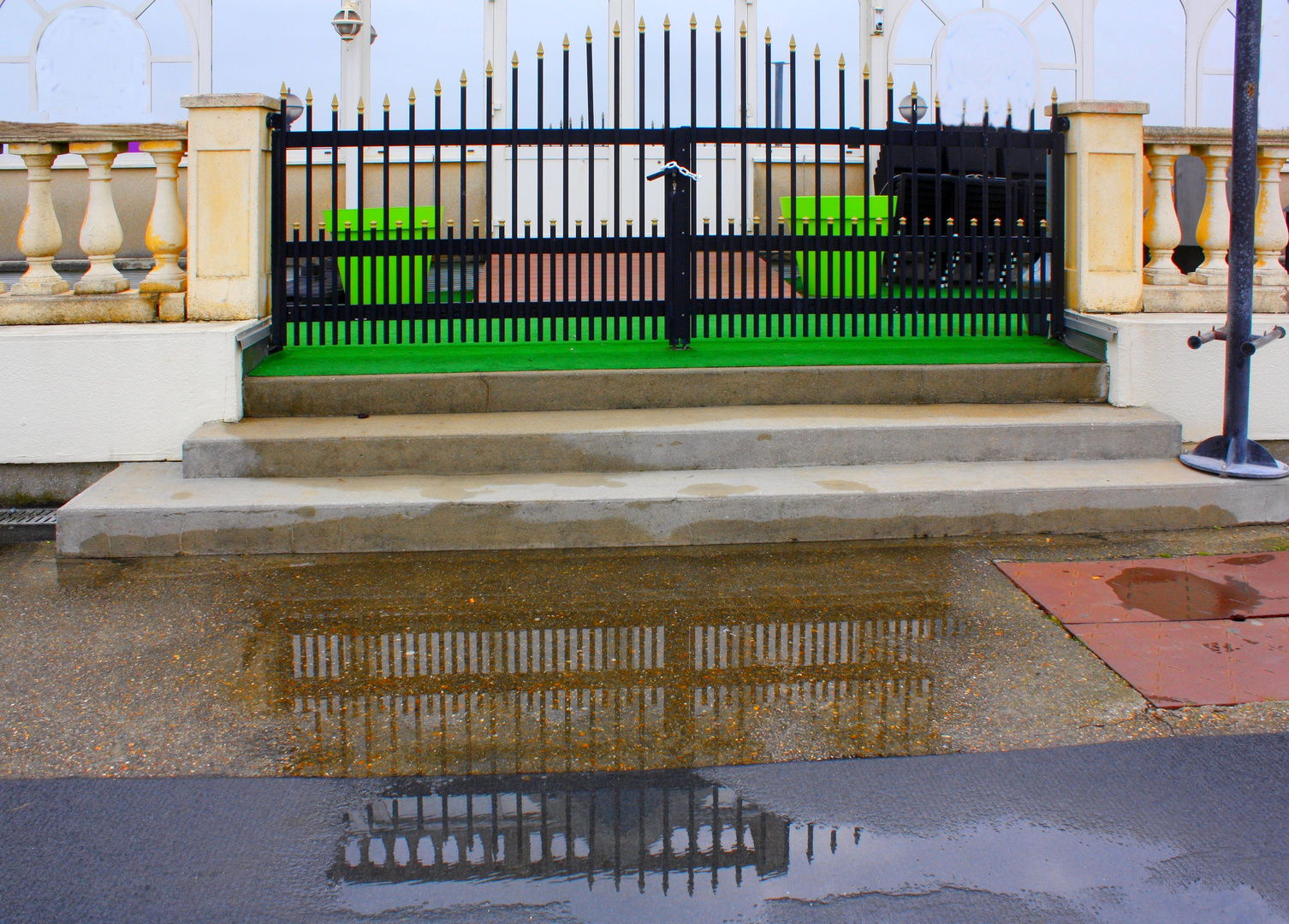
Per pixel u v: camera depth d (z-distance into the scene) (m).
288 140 6.00
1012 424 5.48
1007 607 4.21
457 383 5.73
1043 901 2.46
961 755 3.12
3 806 2.86
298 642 3.92
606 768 3.06
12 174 9.02
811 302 6.30
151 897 2.48
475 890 2.50
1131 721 3.32
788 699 3.46
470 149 9.83
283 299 6.12
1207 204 6.43
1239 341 5.25
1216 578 4.50
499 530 4.89
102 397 5.54
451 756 3.12
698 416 5.63
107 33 9.36
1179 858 2.63
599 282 8.50
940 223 6.29
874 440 5.42
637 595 4.35
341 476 5.27
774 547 4.91
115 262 8.86
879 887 2.52
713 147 9.73
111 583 4.52
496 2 9.86
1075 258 6.29
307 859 2.62
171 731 3.27
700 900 2.47
